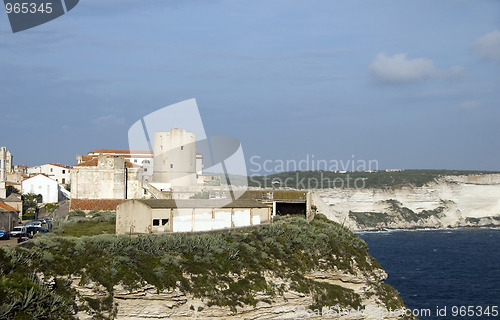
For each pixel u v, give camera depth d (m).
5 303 52.72
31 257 60.53
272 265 80.38
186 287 68.69
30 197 153.25
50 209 151.25
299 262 84.88
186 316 67.25
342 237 99.94
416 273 170.50
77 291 61.25
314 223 106.38
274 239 85.81
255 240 84.25
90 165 112.25
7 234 86.81
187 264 71.31
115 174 111.25
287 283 78.88
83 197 110.88
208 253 74.31
